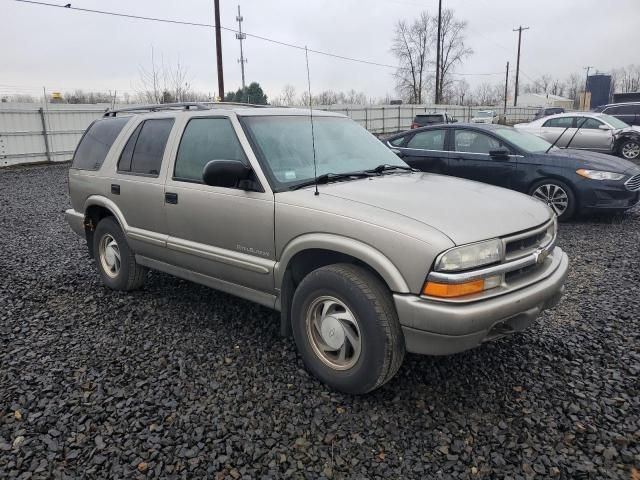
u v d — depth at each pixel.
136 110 5.11
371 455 2.51
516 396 3.00
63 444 2.60
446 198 3.18
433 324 2.63
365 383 2.86
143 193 4.30
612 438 2.61
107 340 3.81
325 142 3.96
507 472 2.38
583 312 4.23
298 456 2.50
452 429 2.70
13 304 4.59
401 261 2.70
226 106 4.37
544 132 15.36
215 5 22.75
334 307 3.06
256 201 3.39
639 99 20.47
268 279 3.41
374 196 3.15
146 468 2.43
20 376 3.28
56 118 18.77
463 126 8.38
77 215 5.23
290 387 3.12
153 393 3.06
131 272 4.71
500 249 2.80
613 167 7.54
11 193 11.86
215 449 2.55
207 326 4.04
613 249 6.20
